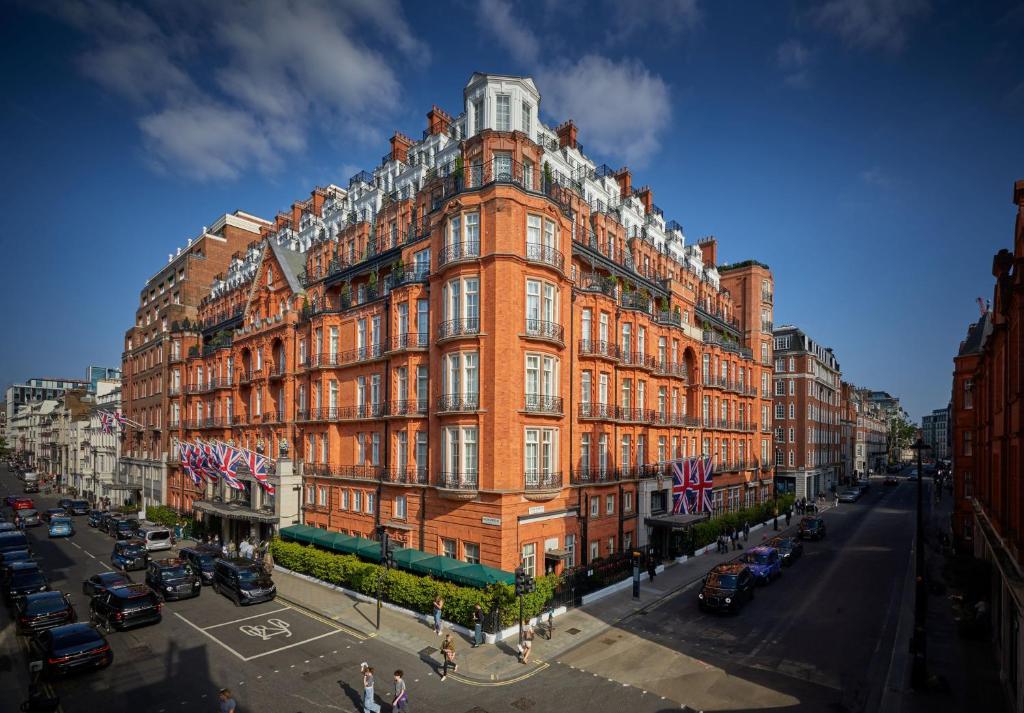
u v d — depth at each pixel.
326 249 46.62
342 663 21.00
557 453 29.45
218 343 53.34
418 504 30.80
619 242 42.94
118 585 26.28
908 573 35.03
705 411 49.31
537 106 32.12
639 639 23.39
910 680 19.44
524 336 27.66
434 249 30.77
